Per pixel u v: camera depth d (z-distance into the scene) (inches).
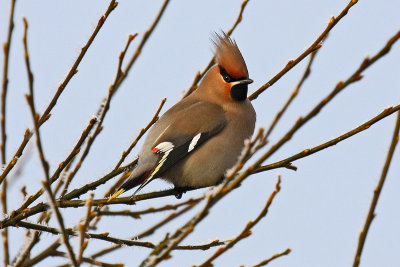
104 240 375.9
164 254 287.3
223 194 280.8
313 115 269.4
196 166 467.5
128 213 399.2
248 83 484.7
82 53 376.2
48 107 374.0
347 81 262.8
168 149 459.2
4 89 365.4
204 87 502.9
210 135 472.4
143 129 413.4
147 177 446.0
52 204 293.1
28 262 362.6
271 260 326.6
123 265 349.4
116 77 395.2
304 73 319.6
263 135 274.2
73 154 389.4
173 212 406.9
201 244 360.2
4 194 375.9
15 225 376.5
